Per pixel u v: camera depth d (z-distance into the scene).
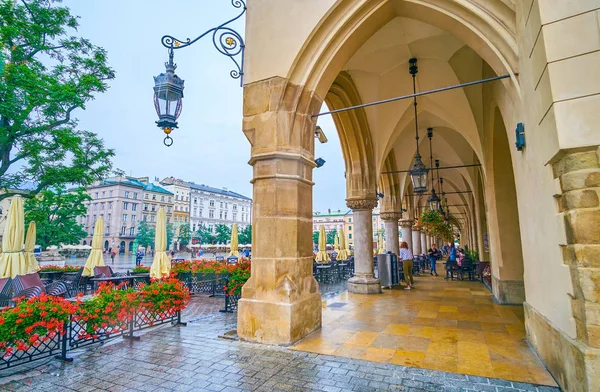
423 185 8.37
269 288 4.82
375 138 9.84
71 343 4.40
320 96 5.45
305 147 5.29
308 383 3.25
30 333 3.70
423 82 8.69
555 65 2.75
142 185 69.31
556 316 3.28
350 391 3.07
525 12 3.36
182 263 11.11
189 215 82.00
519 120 4.27
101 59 14.80
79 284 10.12
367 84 8.90
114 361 3.93
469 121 8.88
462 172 15.62
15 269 7.56
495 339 4.70
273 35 5.39
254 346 4.49
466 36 4.41
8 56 12.54
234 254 15.26
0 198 13.33
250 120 5.34
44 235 25.64
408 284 10.31
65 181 14.19
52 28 13.60
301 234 5.15
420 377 3.38
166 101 5.51
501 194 7.69
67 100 13.06
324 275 12.64
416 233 20.06
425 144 13.69
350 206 9.91
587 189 2.66
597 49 2.65
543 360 3.71
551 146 2.92
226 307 7.02
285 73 5.16
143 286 5.51
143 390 3.13
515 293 7.45
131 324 4.89
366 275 9.57
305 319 4.97
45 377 3.47
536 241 3.91
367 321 5.88
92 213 66.50
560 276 3.09
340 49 5.19
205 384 3.25
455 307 7.18
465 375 3.42
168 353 4.21
